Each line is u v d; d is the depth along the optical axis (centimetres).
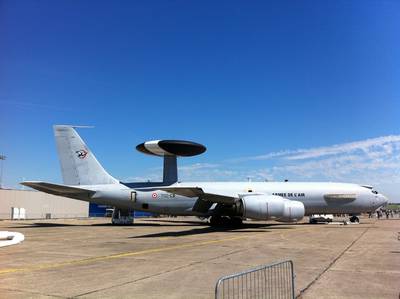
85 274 1201
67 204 6906
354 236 2522
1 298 900
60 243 2148
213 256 1588
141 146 3806
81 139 3856
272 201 3119
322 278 1133
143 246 1977
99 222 4862
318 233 2788
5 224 4303
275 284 1045
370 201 3838
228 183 3881
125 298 903
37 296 920
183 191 2986
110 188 3822
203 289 992
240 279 1122
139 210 3891
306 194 3775
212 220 3844
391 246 1936
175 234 2748
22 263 1425
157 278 1134
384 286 1030
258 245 1997
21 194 6028
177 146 3722
